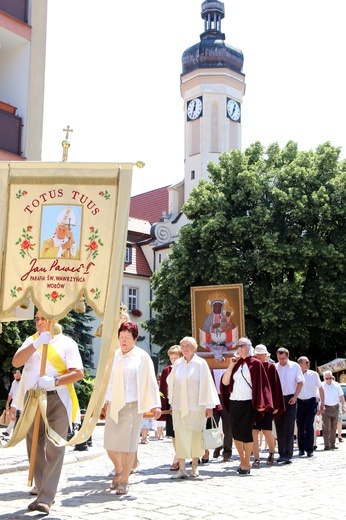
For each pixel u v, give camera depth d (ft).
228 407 35.19
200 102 181.57
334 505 23.95
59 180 23.94
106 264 23.30
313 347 119.14
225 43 184.75
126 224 23.59
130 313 158.61
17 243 23.70
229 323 59.06
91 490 27.53
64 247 23.53
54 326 23.44
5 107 65.21
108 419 26.63
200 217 116.57
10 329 89.25
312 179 112.27
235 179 116.37
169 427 37.22
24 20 67.92
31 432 23.24
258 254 109.40
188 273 113.09
